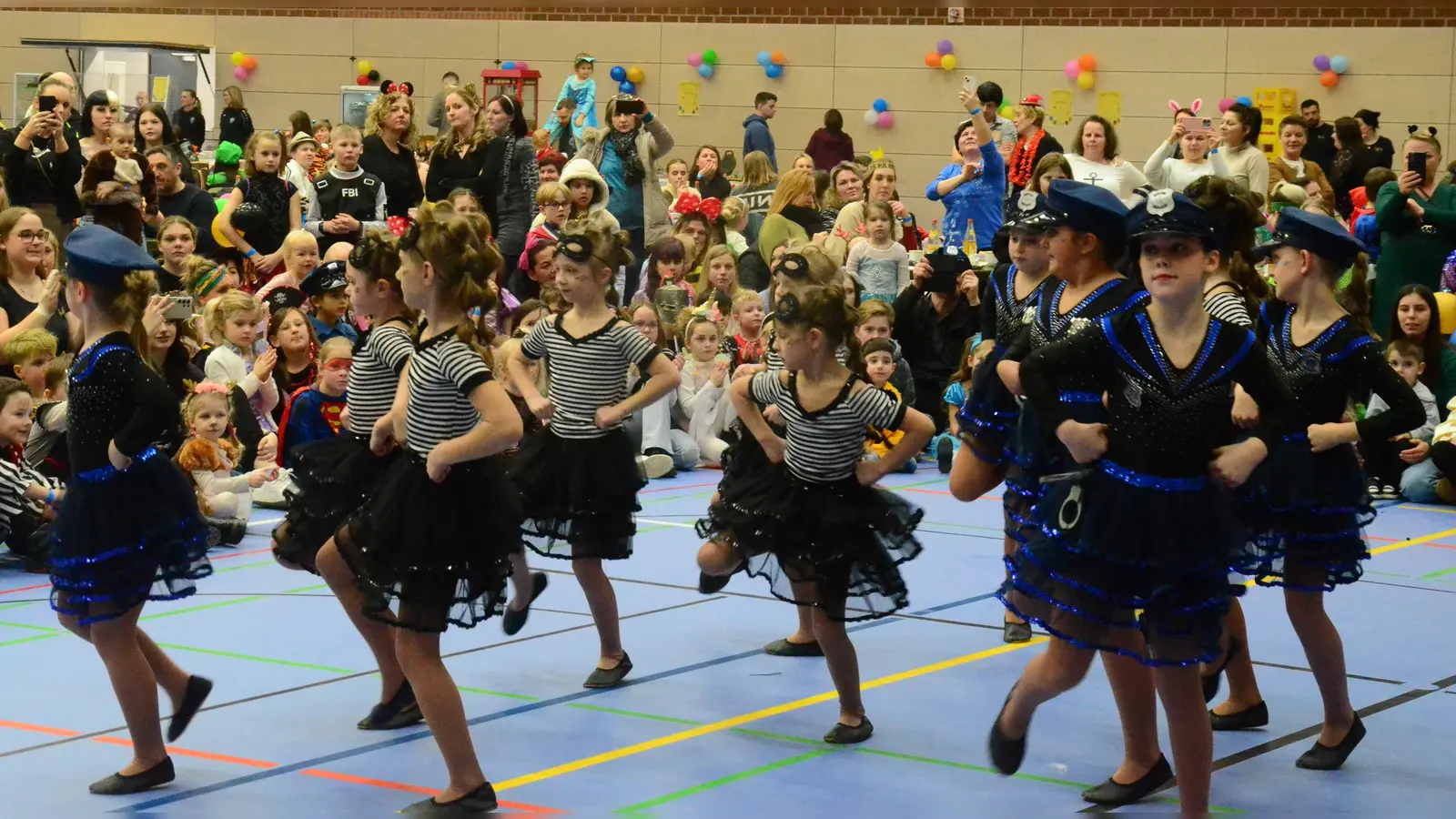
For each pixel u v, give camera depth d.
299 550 5.06
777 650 6.09
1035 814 4.29
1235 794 4.51
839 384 5.14
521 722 5.15
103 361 4.36
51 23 22.75
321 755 4.78
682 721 5.20
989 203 12.63
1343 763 4.79
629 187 13.13
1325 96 18.41
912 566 7.91
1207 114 18.78
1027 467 4.84
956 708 5.39
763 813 4.29
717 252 11.40
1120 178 11.02
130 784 4.40
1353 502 4.79
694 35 20.47
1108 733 5.12
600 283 5.81
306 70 21.83
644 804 4.34
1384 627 6.65
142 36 22.22
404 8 21.48
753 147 18.86
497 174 11.64
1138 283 4.66
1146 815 4.25
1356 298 7.51
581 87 17.47
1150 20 18.92
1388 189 12.05
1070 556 3.94
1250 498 4.68
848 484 5.16
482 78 19.97
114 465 4.36
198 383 8.73
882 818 4.26
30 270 9.08
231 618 6.56
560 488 5.64
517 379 5.82
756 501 5.20
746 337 11.33
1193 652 3.86
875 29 19.88
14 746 4.85
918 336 12.23
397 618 4.27
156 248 10.77
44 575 7.56
